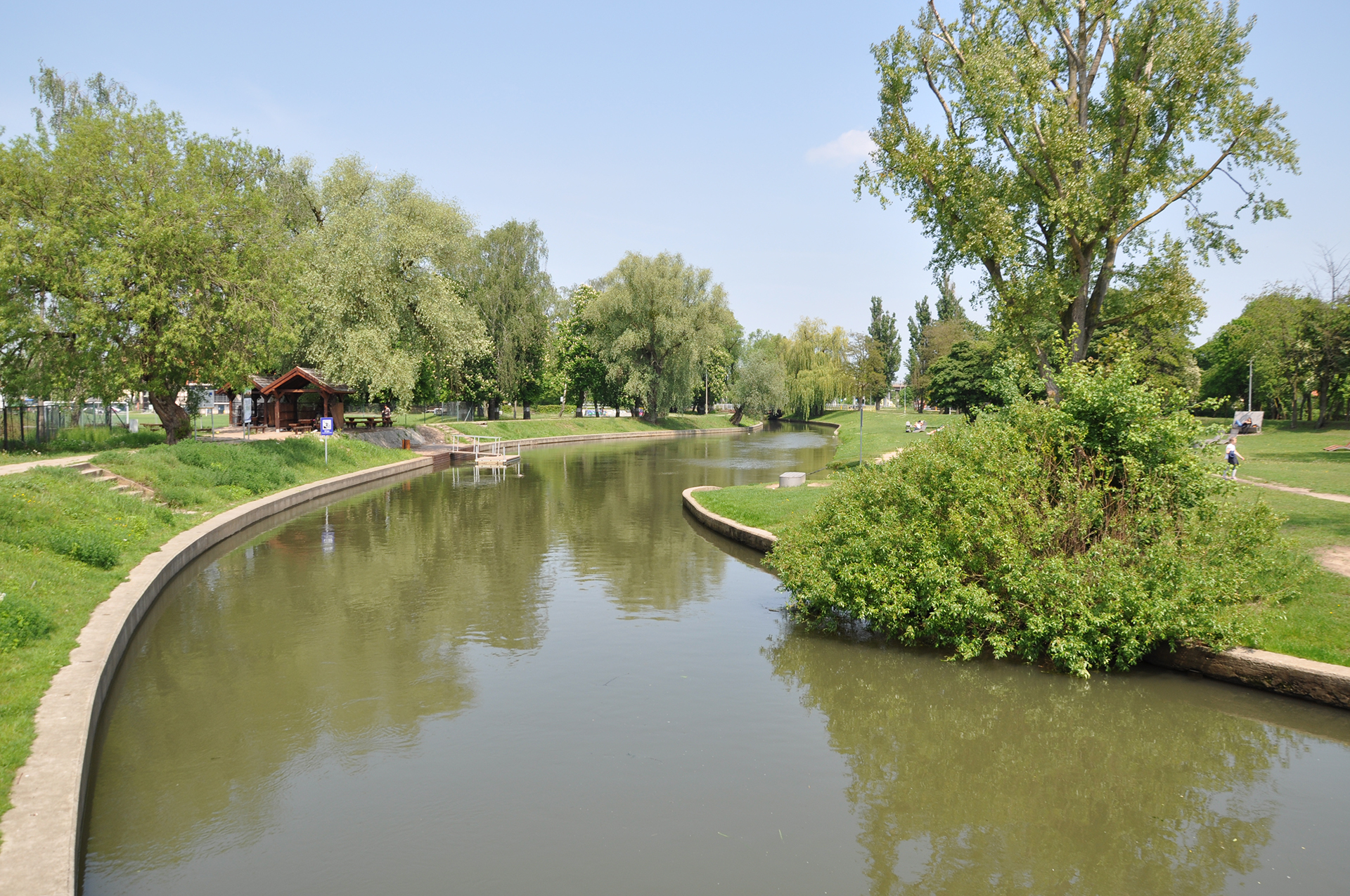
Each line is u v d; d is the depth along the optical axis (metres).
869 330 116.69
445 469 38.38
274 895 5.38
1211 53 18.12
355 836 6.15
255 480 23.86
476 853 5.90
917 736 7.91
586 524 21.48
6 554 11.02
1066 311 20.98
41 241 23.83
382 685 9.34
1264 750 7.56
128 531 15.01
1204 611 8.88
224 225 26.98
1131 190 18.98
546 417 71.50
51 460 20.66
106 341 24.69
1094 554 9.32
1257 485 19.56
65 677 7.78
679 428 74.50
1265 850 5.95
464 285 52.56
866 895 5.38
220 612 12.42
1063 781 7.04
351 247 37.09
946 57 22.30
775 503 20.33
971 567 10.01
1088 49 21.28
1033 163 20.83
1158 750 7.59
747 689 9.16
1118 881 5.58
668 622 11.92
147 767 7.28
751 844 6.03
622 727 8.16
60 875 4.55
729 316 66.75
